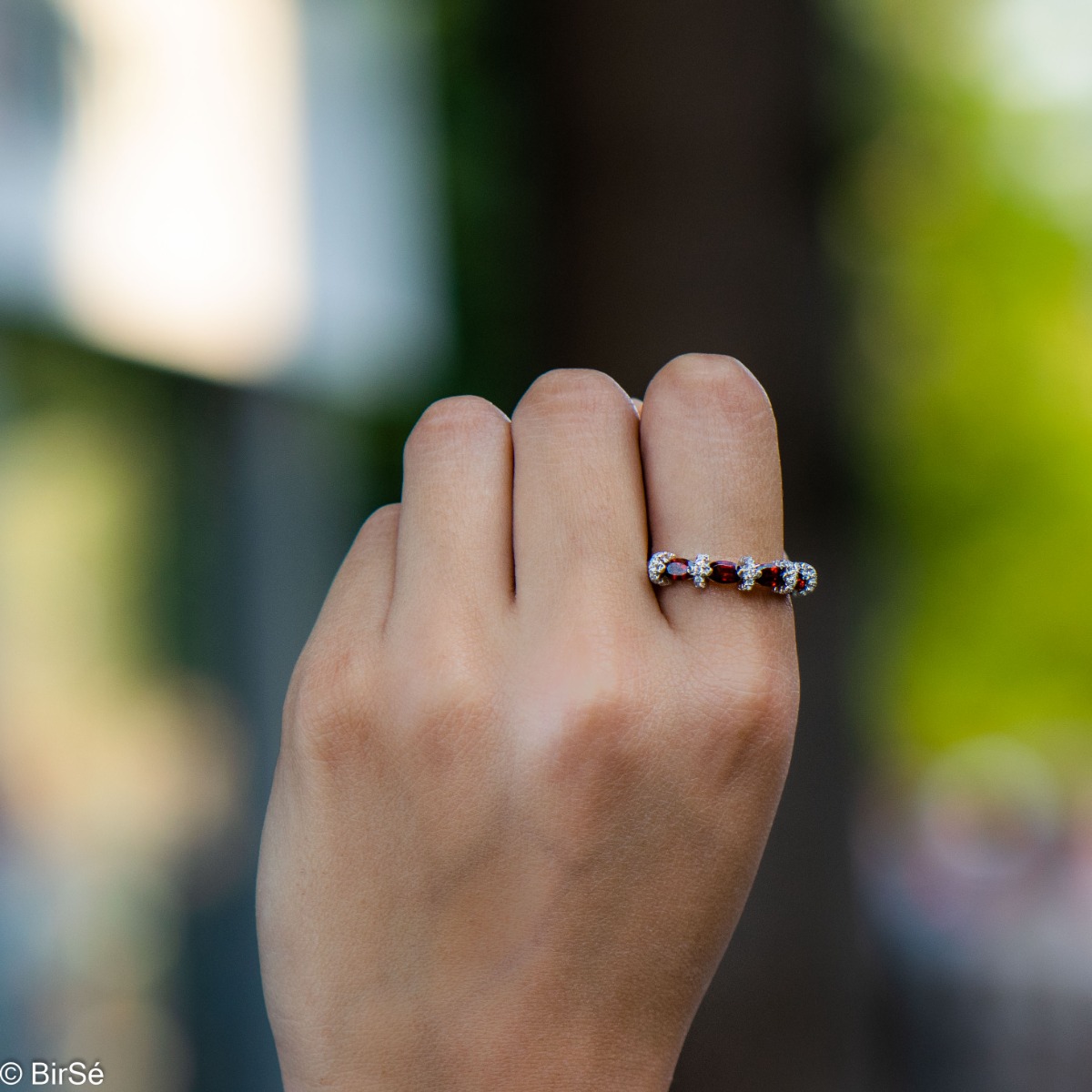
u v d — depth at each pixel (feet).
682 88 8.41
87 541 11.24
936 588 28.02
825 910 8.66
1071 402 25.79
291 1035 2.73
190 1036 11.81
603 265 8.41
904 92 17.90
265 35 12.05
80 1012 10.78
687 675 2.64
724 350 8.38
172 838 11.96
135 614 11.75
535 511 2.72
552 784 2.58
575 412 2.76
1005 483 26.40
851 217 12.11
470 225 12.31
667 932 2.66
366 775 2.67
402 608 2.73
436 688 2.62
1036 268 24.38
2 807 10.34
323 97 12.56
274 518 13.12
